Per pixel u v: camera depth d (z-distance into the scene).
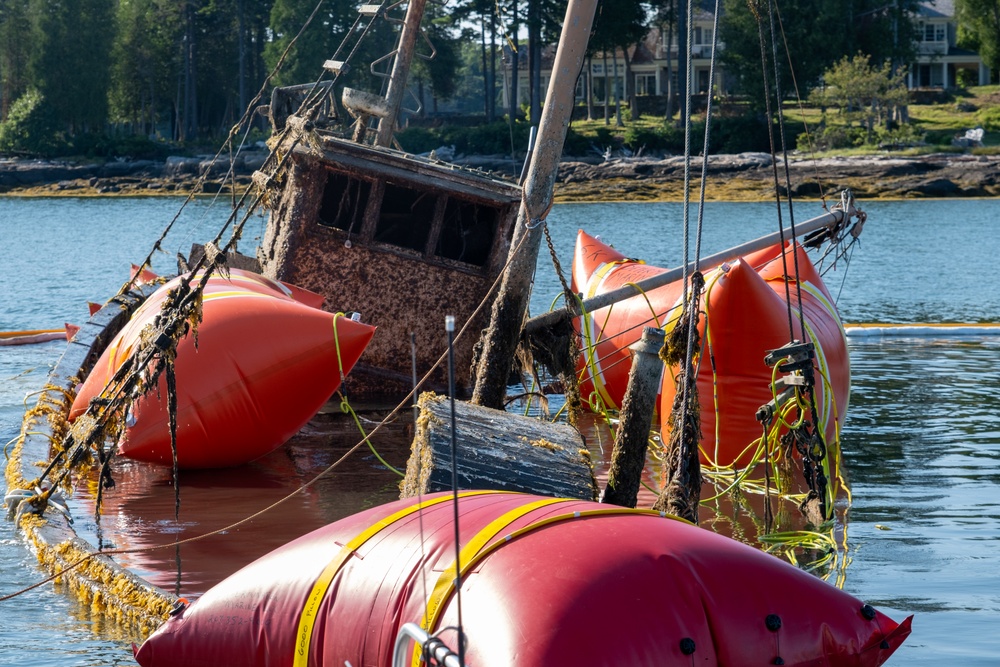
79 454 10.18
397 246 16.06
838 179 77.75
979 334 22.27
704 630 5.22
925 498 10.81
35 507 10.12
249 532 9.78
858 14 93.00
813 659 5.39
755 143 88.12
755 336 11.25
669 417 11.79
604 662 4.97
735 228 53.00
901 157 81.69
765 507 10.14
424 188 15.80
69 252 43.72
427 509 6.05
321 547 5.98
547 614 5.06
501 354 11.99
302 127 14.07
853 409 15.09
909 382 17.03
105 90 109.31
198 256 17.50
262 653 5.79
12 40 113.25
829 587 5.61
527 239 11.84
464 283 16.12
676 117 97.44
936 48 108.69
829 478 11.32
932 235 49.50
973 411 14.86
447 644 5.14
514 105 92.44
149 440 11.37
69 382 15.08
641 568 5.29
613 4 89.88
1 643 7.32
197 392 11.29
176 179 95.44
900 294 29.81
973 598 8.08
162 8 114.88
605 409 15.34
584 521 5.65
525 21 87.06
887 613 7.83
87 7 107.56
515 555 5.39
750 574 5.46
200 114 117.94
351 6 94.44
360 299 15.99
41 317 25.86
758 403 11.34
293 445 13.40
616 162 85.44
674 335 9.34
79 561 8.59
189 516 10.33
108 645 7.28
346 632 5.54
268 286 13.72
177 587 8.28
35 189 96.56
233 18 113.75
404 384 16.25
